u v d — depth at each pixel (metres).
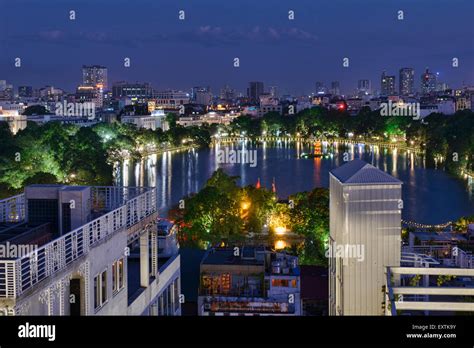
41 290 44.34
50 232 60.28
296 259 108.25
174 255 80.12
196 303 103.69
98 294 54.31
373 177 50.19
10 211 64.56
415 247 117.75
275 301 98.38
